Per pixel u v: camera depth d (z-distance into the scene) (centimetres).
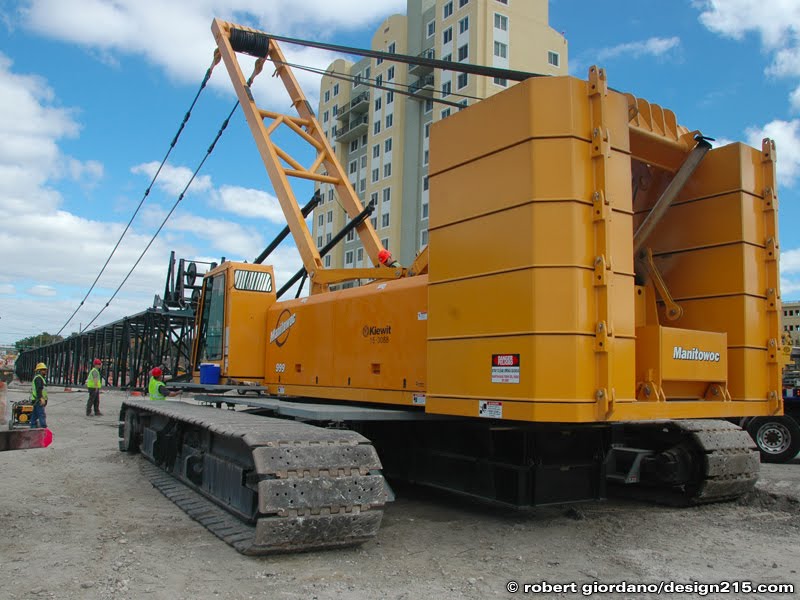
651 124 628
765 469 1089
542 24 4828
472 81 4481
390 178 5469
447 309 584
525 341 508
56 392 3525
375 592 423
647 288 670
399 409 684
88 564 475
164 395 1153
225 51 1046
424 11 5269
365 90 5953
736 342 629
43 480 857
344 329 761
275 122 1005
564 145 515
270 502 471
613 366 510
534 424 587
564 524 623
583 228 512
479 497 684
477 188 565
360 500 498
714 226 654
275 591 421
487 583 446
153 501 724
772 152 661
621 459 693
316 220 6438
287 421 633
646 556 515
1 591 415
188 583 435
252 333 927
